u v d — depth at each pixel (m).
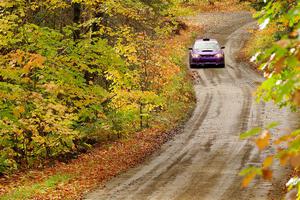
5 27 32.88
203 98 59.28
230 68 79.25
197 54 78.50
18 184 30.39
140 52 54.22
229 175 29.97
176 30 104.19
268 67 8.46
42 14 41.22
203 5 137.50
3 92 31.56
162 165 33.69
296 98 4.97
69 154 40.00
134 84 46.53
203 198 25.38
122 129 44.56
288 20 8.72
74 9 44.00
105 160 36.25
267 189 26.34
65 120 33.94
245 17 128.50
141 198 25.83
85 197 26.52
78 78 36.34
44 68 34.62
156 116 50.16
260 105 53.59
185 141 41.19
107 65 37.53
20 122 32.22
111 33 41.22
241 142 39.44
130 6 44.53
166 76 61.72
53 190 28.17
